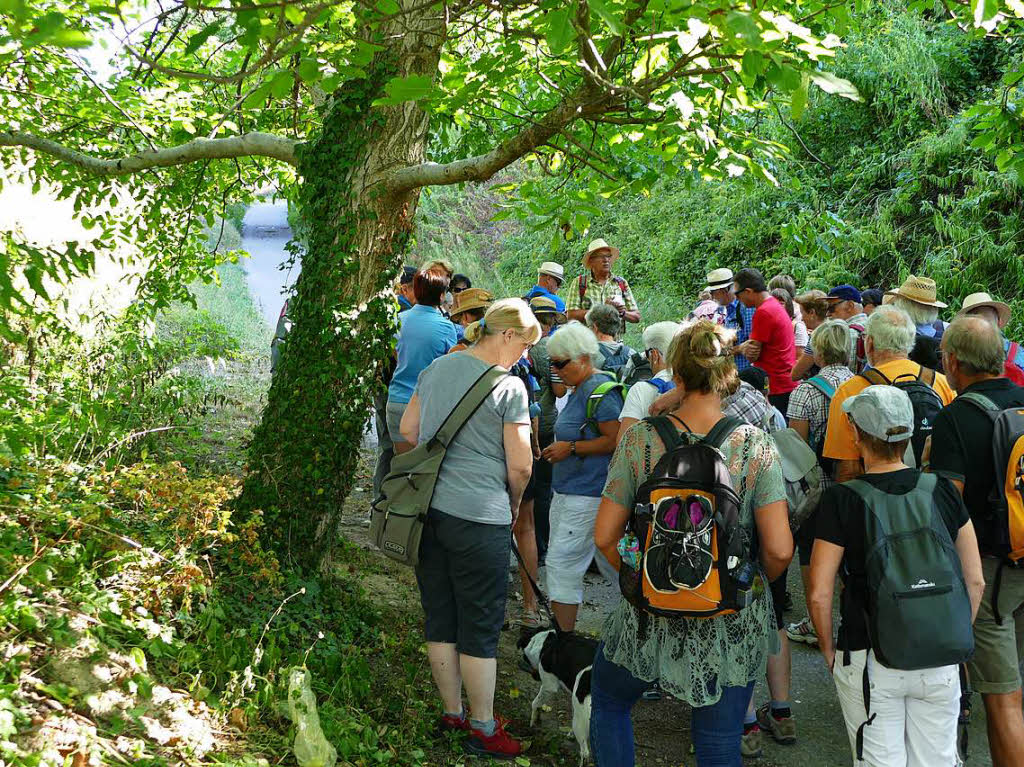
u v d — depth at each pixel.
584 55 3.45
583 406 4.62
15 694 2.79
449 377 3.81
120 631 3.34
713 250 14.88
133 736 2.95
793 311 8.29
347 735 3.48
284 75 3.06
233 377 9.66
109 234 6.30
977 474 3.45
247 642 3.77
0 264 2.91
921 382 4.13
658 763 4.07
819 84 2.69
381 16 3.13
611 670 3.17
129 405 6.11
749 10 2.60
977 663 3.50
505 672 4.87
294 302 5.02
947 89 12.18
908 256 11.65
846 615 3.03
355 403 4.91
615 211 17.88
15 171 6.04
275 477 4.87
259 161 7.25
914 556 2.90
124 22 3.27
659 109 3.71
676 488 2.90
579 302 8.52
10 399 4.39
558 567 4.66
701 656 2.93
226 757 3.04
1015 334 9.62
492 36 5.16
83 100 5.69
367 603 5.02
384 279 4.95
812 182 12.63
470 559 3.71
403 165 4.85
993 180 10.42
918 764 3.02
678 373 3.09
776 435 4.03
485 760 3.82
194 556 3.82
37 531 3.62
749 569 2.92
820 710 4.60
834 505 3.05
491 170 4.29
